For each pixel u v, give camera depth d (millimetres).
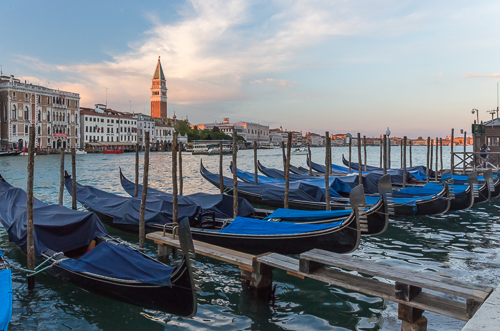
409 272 5801
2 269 6984
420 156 77938
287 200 13742
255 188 16797
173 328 6250
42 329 6262
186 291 5906
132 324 6406
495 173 21078
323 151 134625
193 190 25328
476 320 2904
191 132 115500
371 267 6004
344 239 8148
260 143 142750
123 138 91000
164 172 39938
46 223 8539
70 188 14828
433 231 12648
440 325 6109
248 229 9328
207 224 11133
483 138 26547
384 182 9172
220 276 8414
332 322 6340
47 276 8414
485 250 10438
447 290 5137
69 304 7125
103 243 7555
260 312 6723
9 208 10742
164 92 146500
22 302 7195
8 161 51906
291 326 6238
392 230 12781
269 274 7277
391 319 6406
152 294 6316
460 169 26891
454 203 14164
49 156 64375
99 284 6848
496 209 16438
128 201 11656
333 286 7777
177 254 9695
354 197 7902
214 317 6582
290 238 8672
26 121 67688
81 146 81562
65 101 75625
